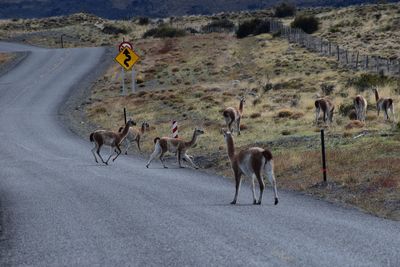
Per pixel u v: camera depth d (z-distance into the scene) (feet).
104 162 189.78
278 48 533.14
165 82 444.14
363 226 97.60
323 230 95.20
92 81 472.03
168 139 179.42
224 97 342.85
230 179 154.81
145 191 138.51
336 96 302.25
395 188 122.21
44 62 573.74
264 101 311.88
